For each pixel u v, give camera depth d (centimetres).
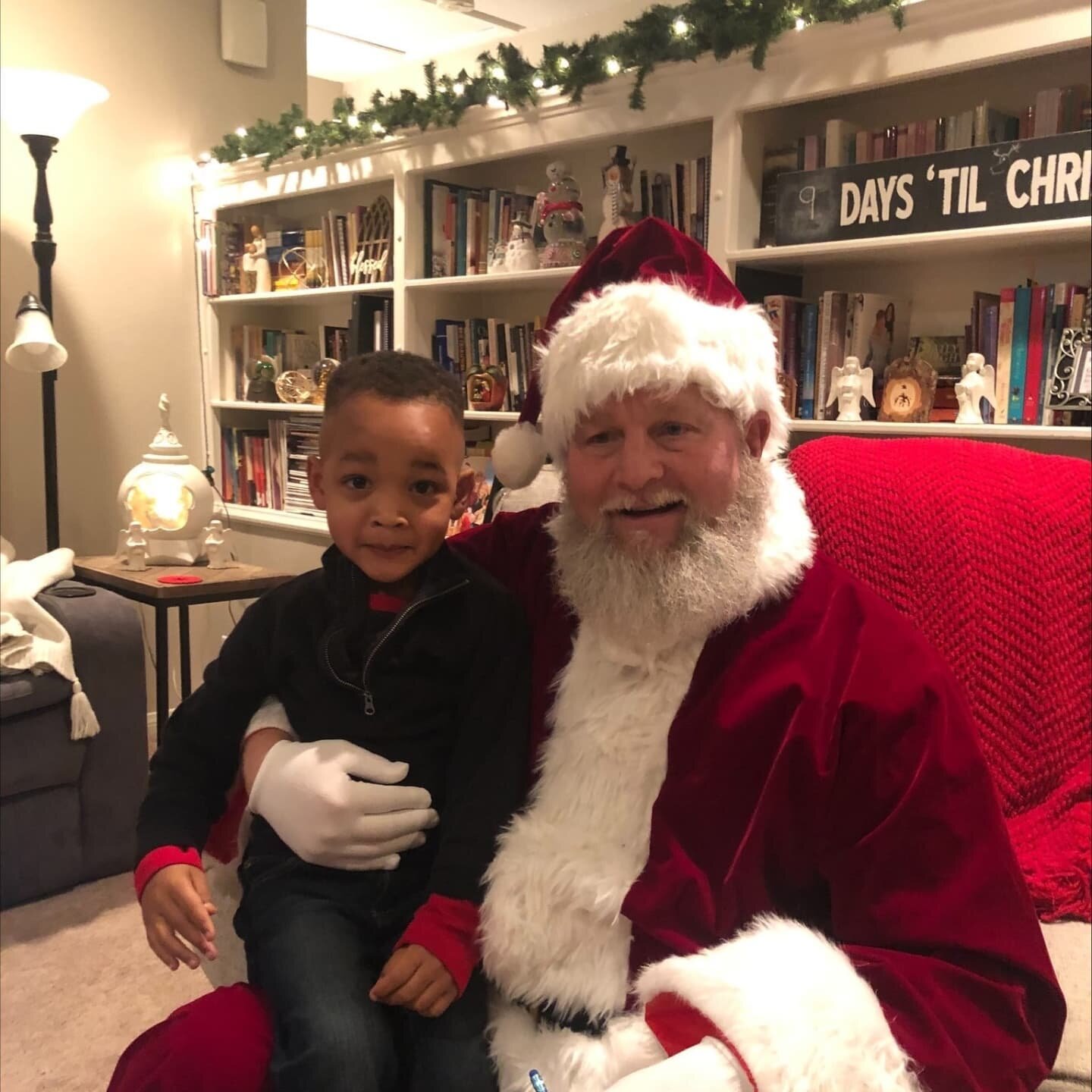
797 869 92
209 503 273
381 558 102
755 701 92
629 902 89
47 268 264
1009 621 108
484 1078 90
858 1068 71
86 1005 183
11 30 286
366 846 97
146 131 318
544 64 231
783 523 100
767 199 222
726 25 196
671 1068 73
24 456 301
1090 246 198
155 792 108
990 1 174
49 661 206
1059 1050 88
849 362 210
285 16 345
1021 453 123
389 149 280
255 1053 90
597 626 99
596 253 122
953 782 86
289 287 327
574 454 99
